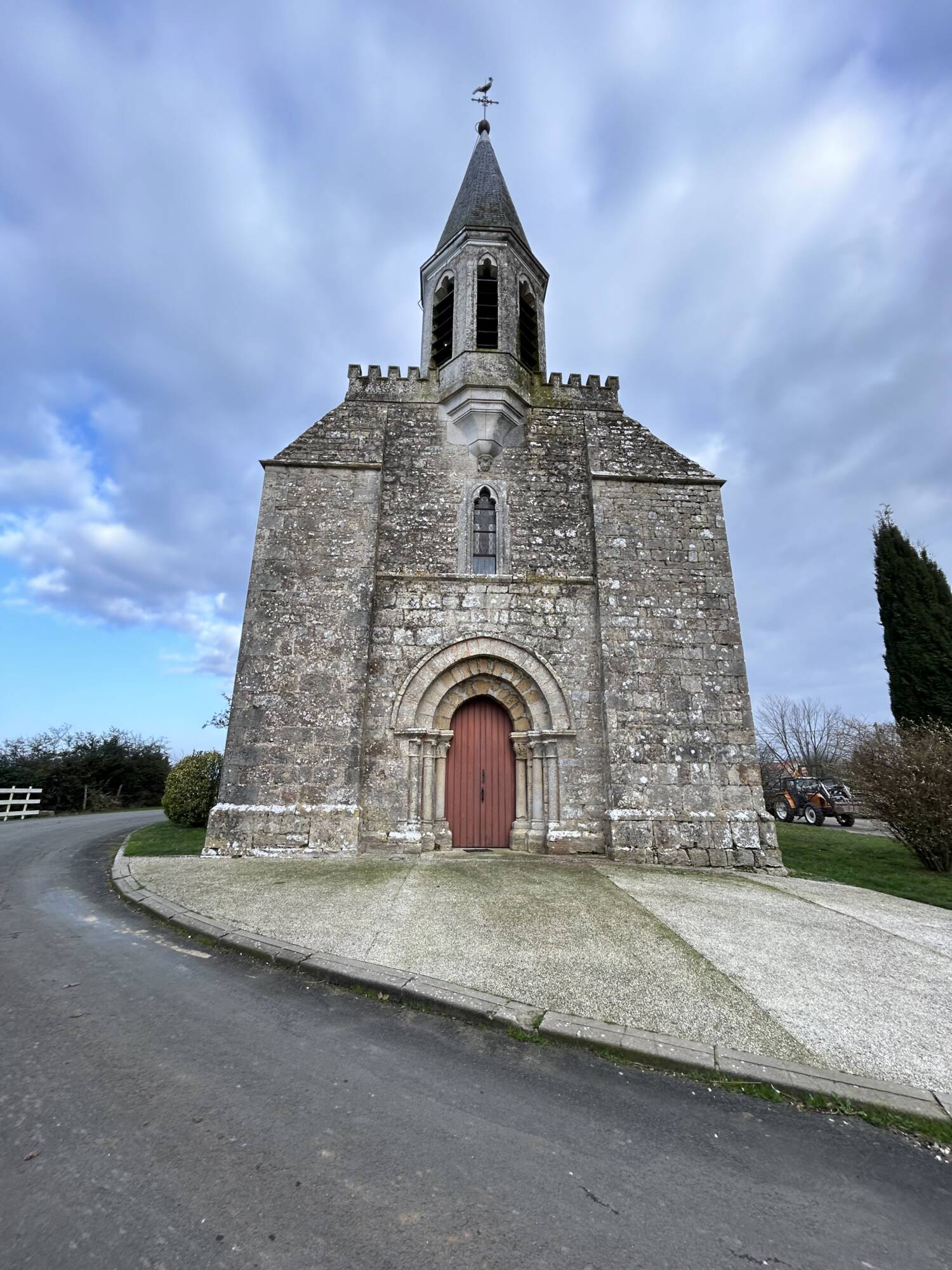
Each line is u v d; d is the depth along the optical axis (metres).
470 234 13.66
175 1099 3.17
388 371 13.12
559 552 12.16
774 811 25.75
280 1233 2.26
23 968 5.10
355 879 8.08
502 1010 4.28
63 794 26.03
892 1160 2.96
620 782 10.52
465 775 11.52
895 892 8.58
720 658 11.23
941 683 16.83
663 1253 2.26
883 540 18.56
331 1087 3.36
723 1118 3.25
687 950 5.57
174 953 5.55
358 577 11.36
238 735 10.41
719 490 12.22
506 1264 2.15
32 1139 2.80
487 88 16.94
